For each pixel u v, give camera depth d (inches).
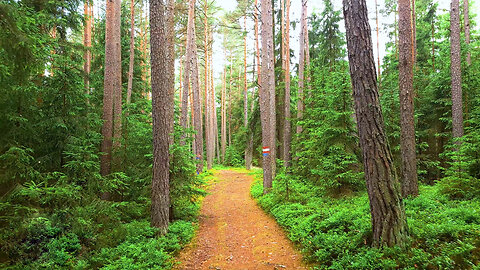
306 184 428.5
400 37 336.5
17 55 150.3
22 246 180.5
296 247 233.9
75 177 252.8
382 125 187.9
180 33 801.6
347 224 235.1
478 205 249.4
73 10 392.2
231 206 440.5
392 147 468.4
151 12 285.3
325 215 271.4
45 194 204.8
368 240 195.0
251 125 923.4
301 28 595.2
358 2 191.3
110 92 372.2
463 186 294.0
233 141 1519.4
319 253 198.5
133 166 356.8
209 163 1067.9
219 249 249.9
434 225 196.4
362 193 342.0
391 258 167.6
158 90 287.0
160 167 284.0
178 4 712.4
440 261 153.3
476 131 322.0
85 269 185.3
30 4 329.1
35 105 250.1
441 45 623.2
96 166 275.3
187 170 336.2
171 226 294.8
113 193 346.9
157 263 202.1
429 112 555.8
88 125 310.0
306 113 514.6
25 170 190.1
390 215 180.1
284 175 381.7
